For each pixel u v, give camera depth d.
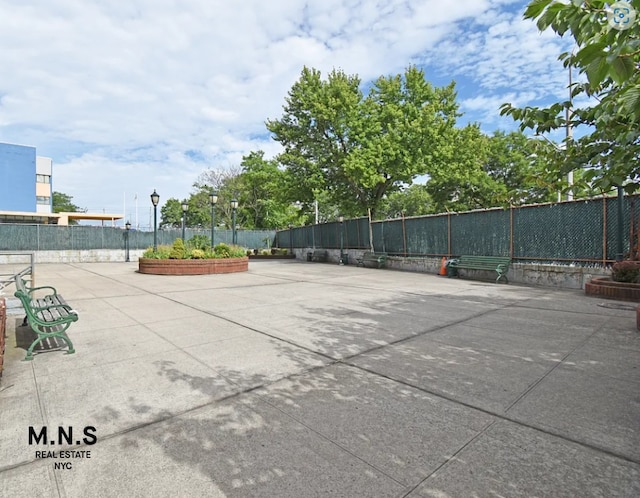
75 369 3.91
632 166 2.81
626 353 4.35
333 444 2.51
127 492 2.04
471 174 22.47
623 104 1.91
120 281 12.08
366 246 18.77
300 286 10.77
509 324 5.86
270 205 38.00
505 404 3.07
